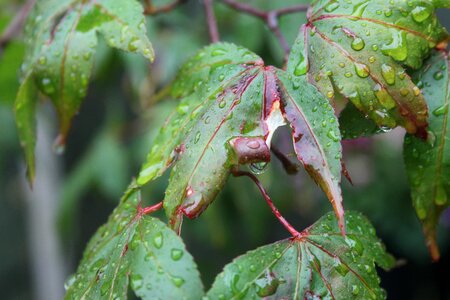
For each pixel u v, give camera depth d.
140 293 0.32
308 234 0.33
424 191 0.35
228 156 0.32
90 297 0.33
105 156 0.77
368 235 0.34
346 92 0.33
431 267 1.24
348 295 0.33
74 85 0.37
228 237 0.83
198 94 0.34
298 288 0.32
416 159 0.35
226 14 0.63
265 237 1.03
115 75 0.72
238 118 0.33
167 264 0.32
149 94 0.64
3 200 1.49
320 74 0.34
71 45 0.37
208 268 1.01
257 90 0.33
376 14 0.34
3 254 1.58
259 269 0.32
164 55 0.65
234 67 0.34
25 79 0.38
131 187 0.34
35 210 1.00
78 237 1.25
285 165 0.35
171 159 0.33
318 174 0.32
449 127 0.34
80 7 0.38
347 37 0.34
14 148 1.06
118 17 0.37
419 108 0.33
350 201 0.98
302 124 0.33
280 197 0.77
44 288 1.02
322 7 0.35
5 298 1.57
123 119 0.82
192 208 0.32
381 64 0.34
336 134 0.32
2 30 0.56
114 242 0.33
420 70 0.35
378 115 0.33
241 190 0.72
